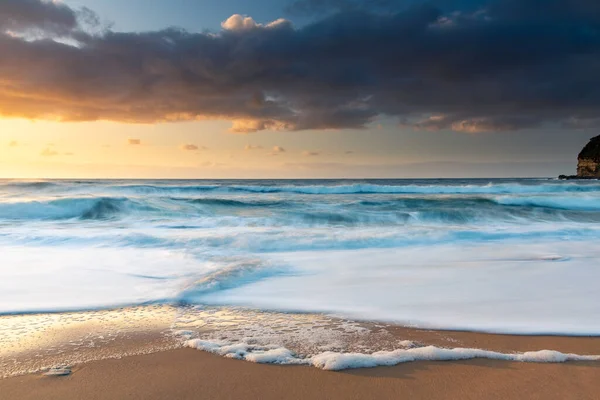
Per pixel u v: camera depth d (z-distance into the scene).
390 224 13.88
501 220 14.95
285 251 8.68
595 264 7.45
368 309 4.85
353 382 2.97
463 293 5.55
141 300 5.17
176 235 9.83
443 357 3.39
